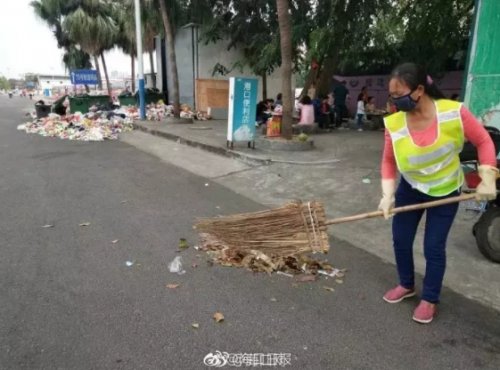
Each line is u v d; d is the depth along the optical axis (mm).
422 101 2633
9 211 5359
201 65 18797
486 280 3553
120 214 5277
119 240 4410
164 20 14812
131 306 3139
